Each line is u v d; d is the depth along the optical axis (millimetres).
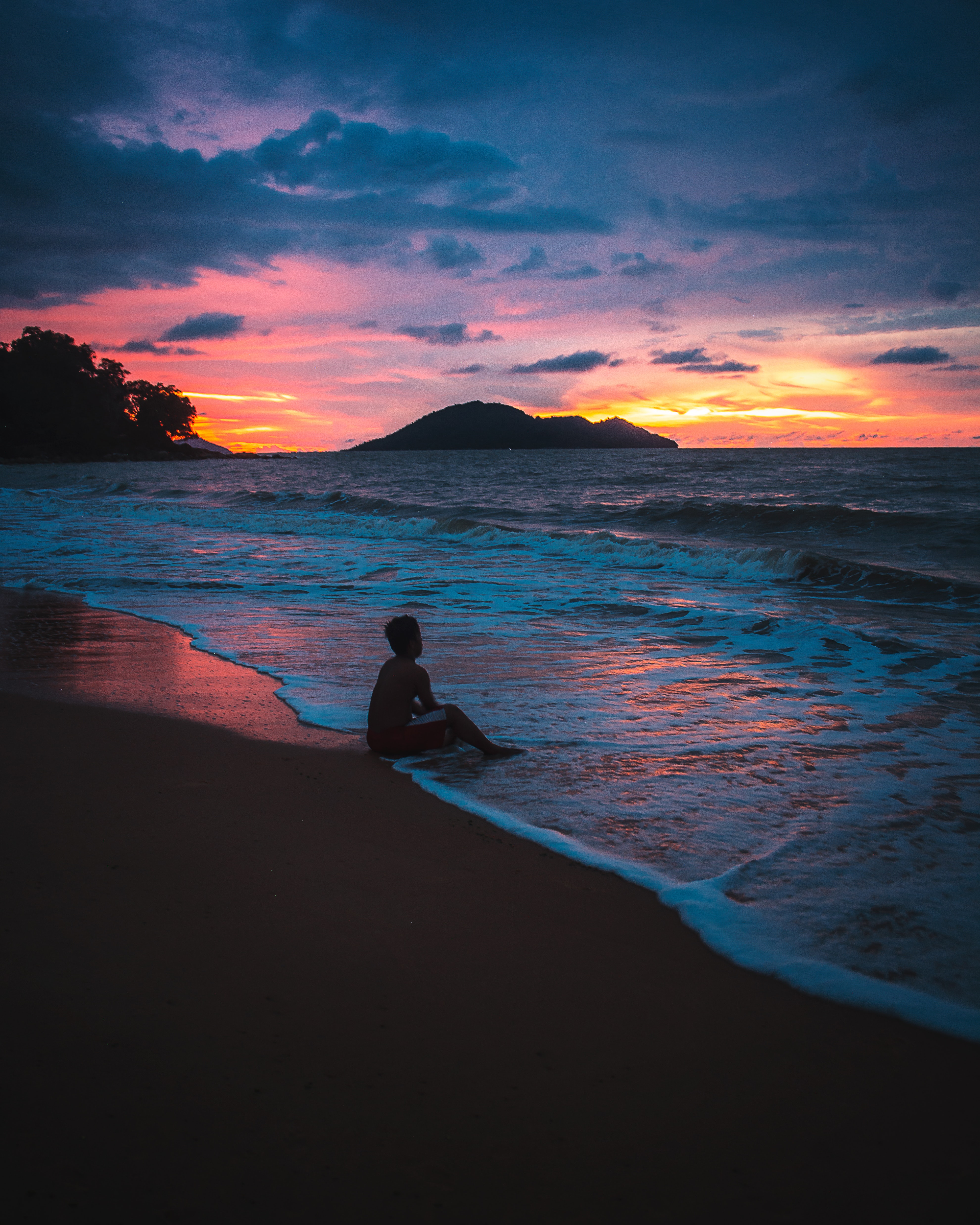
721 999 2238
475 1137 1692
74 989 2172
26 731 4719
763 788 3902
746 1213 1521
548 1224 1481
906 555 14672
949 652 7039
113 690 5719
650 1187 1579
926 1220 1510
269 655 6867
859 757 4355
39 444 121875
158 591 10484
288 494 27906
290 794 3801
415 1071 1893
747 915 2707
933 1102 1837
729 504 20188
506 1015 2131
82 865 2975
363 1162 1613
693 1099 1833
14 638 7539
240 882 2873
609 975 2344
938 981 2322
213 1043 1963
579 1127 1732
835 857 3146
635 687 5914
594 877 2992
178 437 151250
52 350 124438
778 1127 1752
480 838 3334
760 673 6359
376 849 3205
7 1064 1852
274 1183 1552
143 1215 1465
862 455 89688
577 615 9016
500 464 88375
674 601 9969
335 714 5176
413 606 9562
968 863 3082
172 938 2467
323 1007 2135
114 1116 1706
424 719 4410
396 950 2449
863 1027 2117
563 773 4125
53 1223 1436
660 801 3748
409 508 23891
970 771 4129
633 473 51906
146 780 3934
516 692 5773
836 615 9117
